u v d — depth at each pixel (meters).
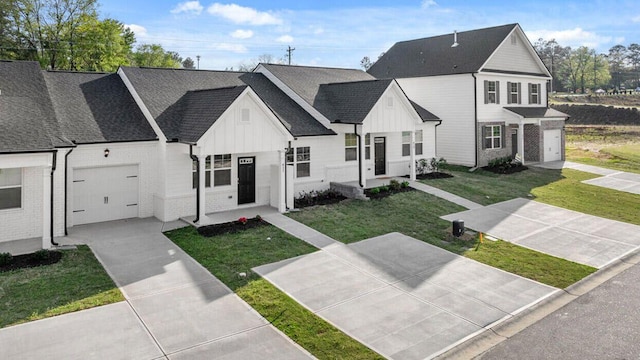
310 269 12.34
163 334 8.81
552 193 22.95
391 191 21.14
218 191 17.69
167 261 12.58
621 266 13.52
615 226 17.61
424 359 8.27
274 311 9.88
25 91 15.64
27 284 10.77
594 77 119.00
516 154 31.47
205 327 9.12
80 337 8.61
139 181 17.00
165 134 16.45
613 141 46.62
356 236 15.27
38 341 8.43
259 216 16.59
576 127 57.53
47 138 13.20
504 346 8.88
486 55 28.81
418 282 11.74
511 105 31.00
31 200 14.27
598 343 9.00
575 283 12.09
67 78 18.80
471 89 28.41
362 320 9.62
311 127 20.66
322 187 20.95
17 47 37.97
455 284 11.71
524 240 15.65
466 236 15.76
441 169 27.75
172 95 19.12
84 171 15.99
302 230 15.61
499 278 12.23
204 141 15.52
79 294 10.38
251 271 12.05
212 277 11.58
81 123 16.44
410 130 22.53
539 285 11.84
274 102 21.88
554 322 9.91
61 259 12.45
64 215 14.76
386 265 12.84
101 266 12.12
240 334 8.91
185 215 16.94
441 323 9.62
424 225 16.88
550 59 133.50
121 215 16.86
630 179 27.03
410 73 31.73
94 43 40.62
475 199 20.97
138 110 18.23
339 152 21.61
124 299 10.25
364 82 22.28
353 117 20.64
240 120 16.30
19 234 14.13
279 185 17.80
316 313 9.87
